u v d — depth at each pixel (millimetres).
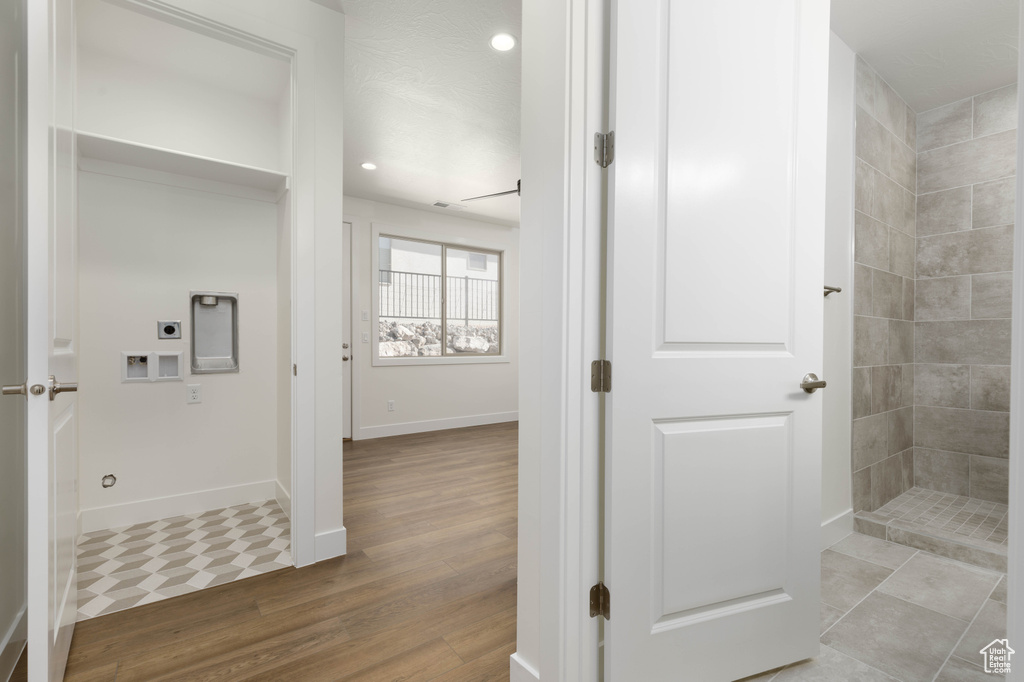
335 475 2260
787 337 1535
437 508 2949
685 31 1365
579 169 1277
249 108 2785
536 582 1354
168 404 2730
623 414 1289
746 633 1454
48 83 1144
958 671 1508
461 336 5820
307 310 2164
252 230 2982
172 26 2189
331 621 1739
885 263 2816
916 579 2100
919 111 3121
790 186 1534
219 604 1844
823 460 2389
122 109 2439
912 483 3123
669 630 1362
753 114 1466
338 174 2242
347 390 4895
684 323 1368
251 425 2994
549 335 1306
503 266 6109
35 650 1097
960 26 2326
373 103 3037
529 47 1395
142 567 2131
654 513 1345
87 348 2506
